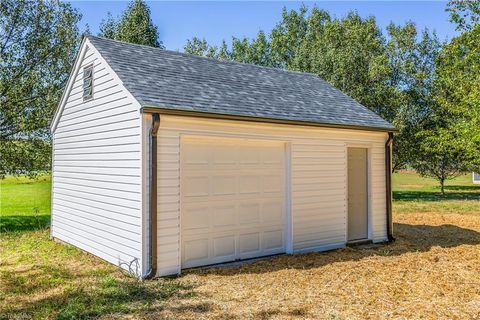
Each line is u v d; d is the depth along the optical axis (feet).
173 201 20.01
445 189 87.04
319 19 83.97
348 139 28.48
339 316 14.65
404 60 67.31
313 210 26.40
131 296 16.97
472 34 42.39
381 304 16.05
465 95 45.06
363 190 29.89
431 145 62.39
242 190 23.53
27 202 61.26
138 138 19.79
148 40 69.82
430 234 33.81
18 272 21.56
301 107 27.17
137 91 20.34
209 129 21.48
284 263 22.97
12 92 41.88
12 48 42.22
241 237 23.49
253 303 16.06
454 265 22.82
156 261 19.36
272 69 35.06
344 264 22.85
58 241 30.53
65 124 29.66
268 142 24.53
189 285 18.47
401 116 63.62
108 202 23.06
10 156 42.47
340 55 64.28
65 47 45.37
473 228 37.04
